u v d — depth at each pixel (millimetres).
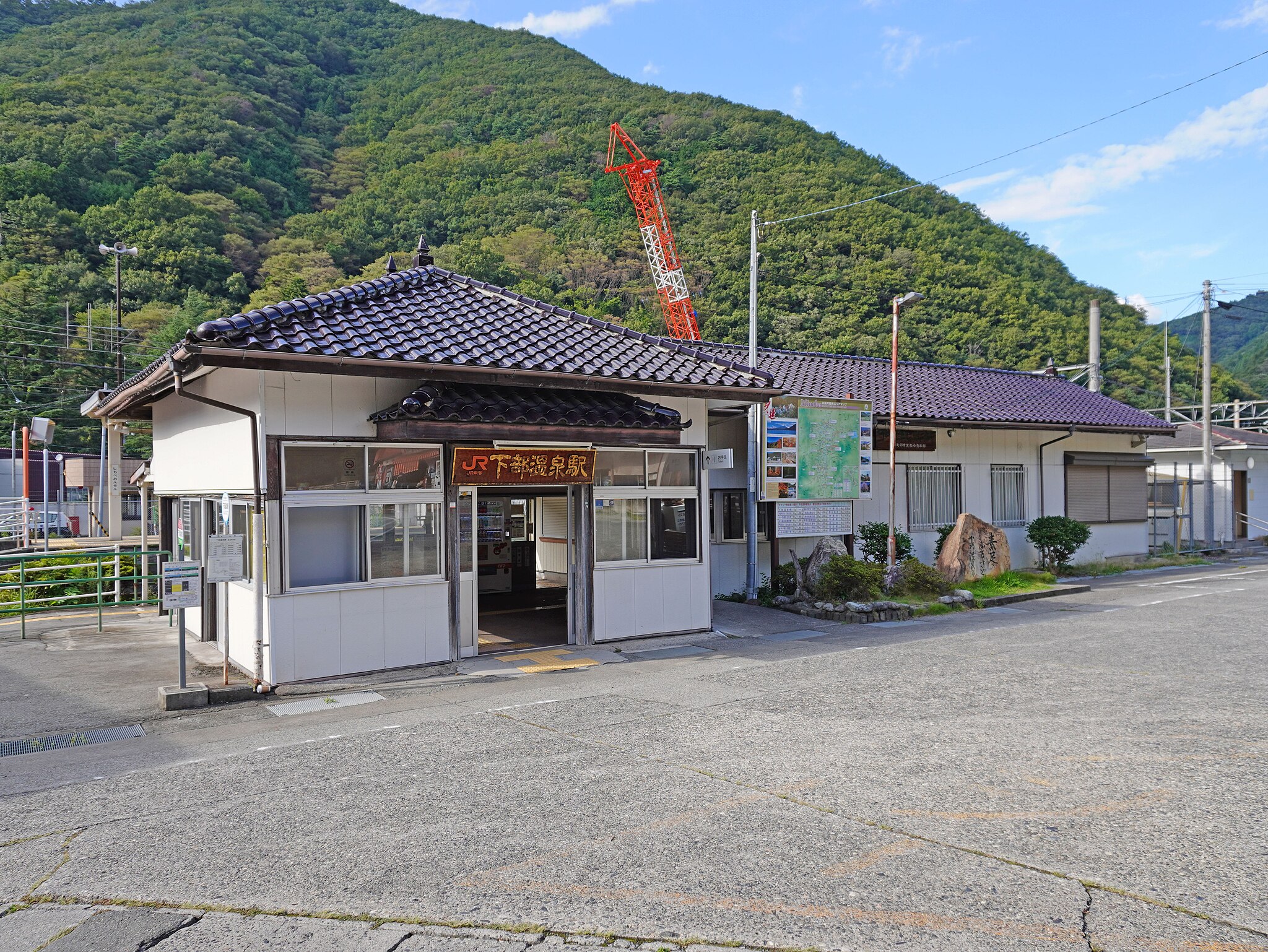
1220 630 10664
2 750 6555
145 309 46844
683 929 3432
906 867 3924
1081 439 19500
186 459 10641
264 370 7891
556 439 9234
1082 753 5570
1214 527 23828
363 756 5941
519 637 10930
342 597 8500
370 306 9617
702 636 11078
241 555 8062
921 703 7102
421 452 9047
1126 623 11414
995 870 3871
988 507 17609
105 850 4426
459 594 9305
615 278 67375
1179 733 5980
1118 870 3832
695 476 11156
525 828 4516
